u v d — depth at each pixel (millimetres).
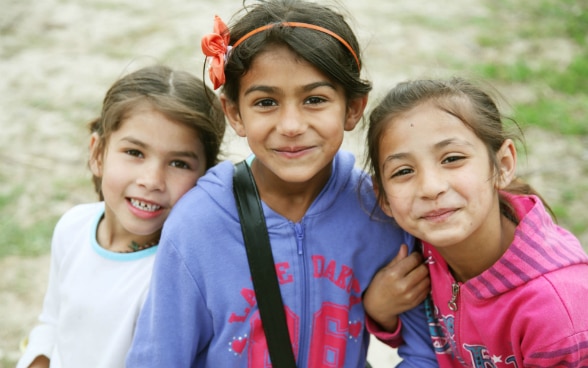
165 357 1713
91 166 2117
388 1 7523
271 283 1710
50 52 6324
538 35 6582
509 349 1716
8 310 3484
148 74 2006
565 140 4902
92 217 2119
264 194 1771
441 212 1615
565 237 1759
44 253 3881
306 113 1610
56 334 2100
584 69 5879
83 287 1987
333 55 1604
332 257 1760
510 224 1760
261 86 1596
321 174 1761
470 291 1708
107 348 1925
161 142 1911
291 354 1716
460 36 6578
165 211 1957
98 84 5719
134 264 1967
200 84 2057
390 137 1661
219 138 2094
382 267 1842
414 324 1909
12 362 3141
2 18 6984
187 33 6594
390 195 1692
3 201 4293
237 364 1751
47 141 4941
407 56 6094
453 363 1886
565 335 1562
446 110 1631
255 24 1643
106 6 7352
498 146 1692
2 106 5422
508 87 5613
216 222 1732
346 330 1781
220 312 1734
